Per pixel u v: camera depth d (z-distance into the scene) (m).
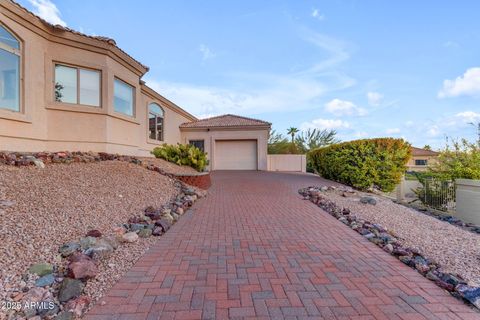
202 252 4.28
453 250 4.52
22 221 4.10
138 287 3.17
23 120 8.53
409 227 5.96
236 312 2.71
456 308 2.83
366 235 5.15
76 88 10.23
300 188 11.05
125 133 12.21
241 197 9.16
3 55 8.12
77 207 5.22
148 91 15.80
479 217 7.76
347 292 3.11
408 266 3.85
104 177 7.45
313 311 2.74
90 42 10.30
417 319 2.63
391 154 11.51
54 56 9.65
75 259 3.31
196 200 8.41
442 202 9.40
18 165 6.43
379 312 2.74
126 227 5.02
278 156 22.56
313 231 5.44
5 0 7.81
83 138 10.36
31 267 3.13
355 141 11.92
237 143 21.95
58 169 7.04
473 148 10.16
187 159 12.74
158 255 4.14
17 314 2.48
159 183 8.59
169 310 2.73
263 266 3.79
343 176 12.28
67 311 2.60
